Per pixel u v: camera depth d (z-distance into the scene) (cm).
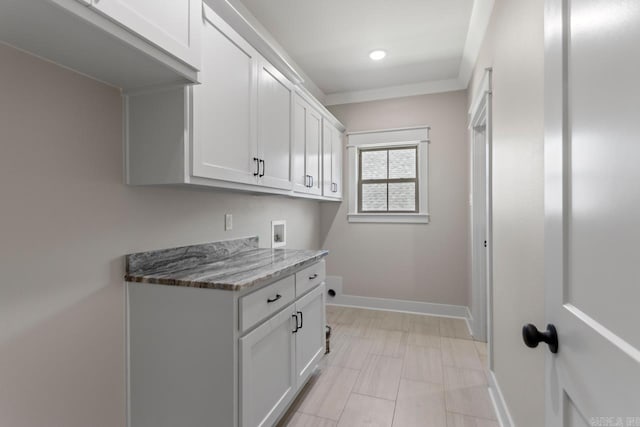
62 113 123
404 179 366
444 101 346
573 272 66
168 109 139
